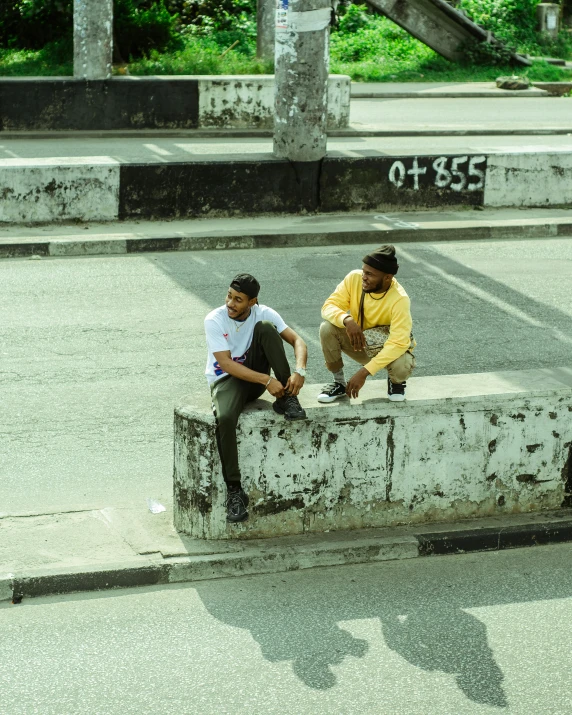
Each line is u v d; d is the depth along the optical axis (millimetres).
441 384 7145
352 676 5496
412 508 7043
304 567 6656
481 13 38406
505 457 7121
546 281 13602
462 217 16500
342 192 16469
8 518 7000
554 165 17250
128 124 22781
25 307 11750
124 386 9609
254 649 5723
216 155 16453
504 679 5516
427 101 29422
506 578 6641
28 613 6043
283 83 15906
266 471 6668
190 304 12078
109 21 22172
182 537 6789
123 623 5957
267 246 14945
